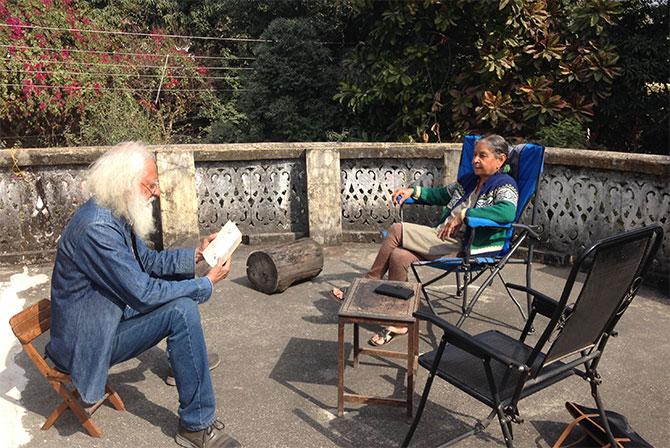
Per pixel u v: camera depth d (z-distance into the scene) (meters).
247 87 10.38
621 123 7.94
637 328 3.93
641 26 7.79
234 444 2.71
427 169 5.58
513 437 2.81
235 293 4.56
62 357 2.61
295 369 3.46
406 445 2.69
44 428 2.85
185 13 14.38
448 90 7.28
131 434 2.84
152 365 3.49
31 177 5.10
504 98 6.70
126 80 10.23
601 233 4.90
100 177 2.53
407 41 7.38
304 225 5.82
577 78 6.63
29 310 2.74
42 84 8.62
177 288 2.62
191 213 5.42
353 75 7.83
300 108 9.68
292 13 11.06
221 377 3.37
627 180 4.69
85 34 9.95
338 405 2.96
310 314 4.20
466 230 3.77
